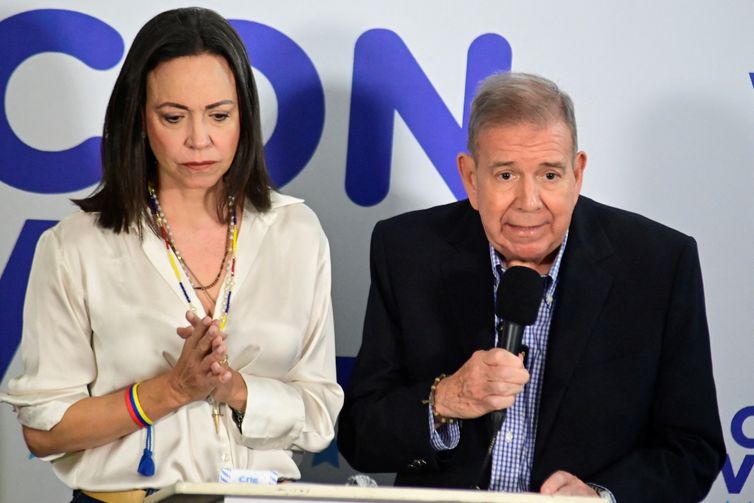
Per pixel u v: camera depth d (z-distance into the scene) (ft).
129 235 26.68
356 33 34.58
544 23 35.06
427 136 34.88
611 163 35.27
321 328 28.37
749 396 35.50
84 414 25.54
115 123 26.43
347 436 29.01
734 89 35.53
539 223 26.17
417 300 29.04
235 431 26.68
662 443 28.09
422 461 27.55
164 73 25.76
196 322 24.03
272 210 27.99
